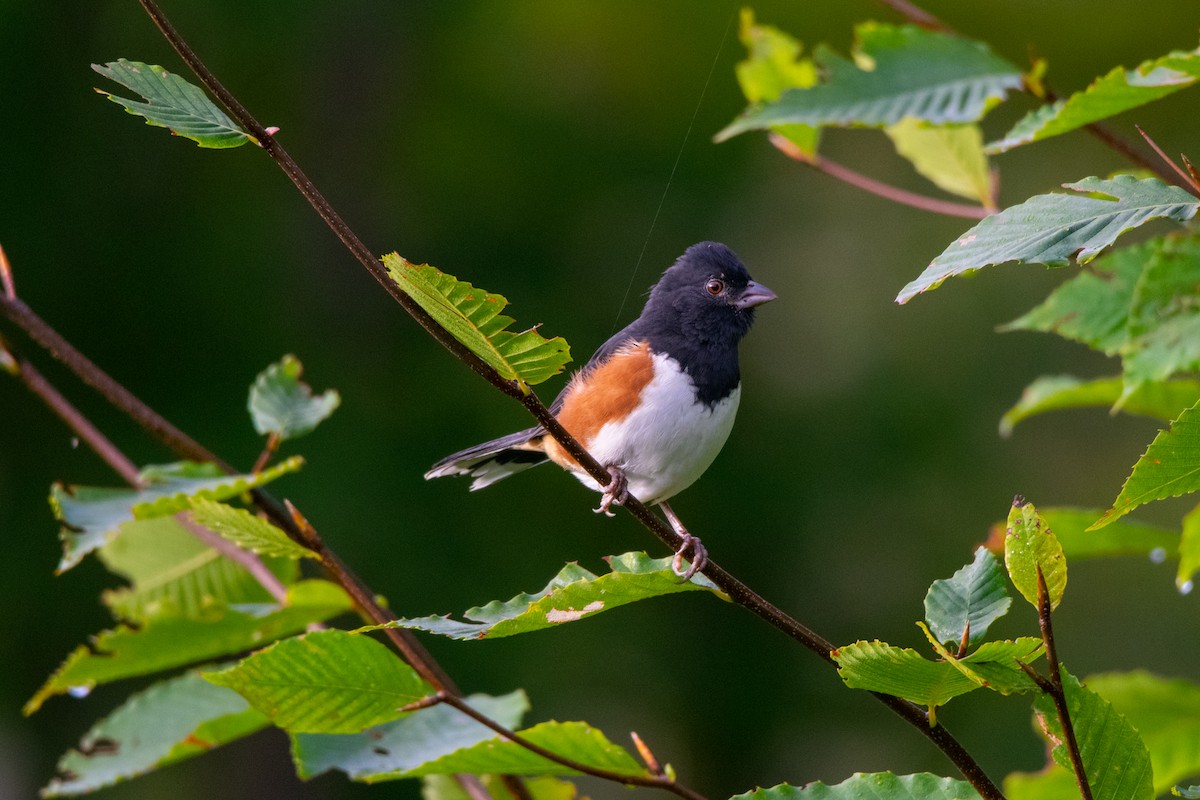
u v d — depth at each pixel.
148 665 4.87
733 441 13.43
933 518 12.77
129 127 12.81
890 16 9.25
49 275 12.16
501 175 14.00
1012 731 11.98
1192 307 3.49
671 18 14.60
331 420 12.39
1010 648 2.94
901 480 12.94
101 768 4.88
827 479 13.05
